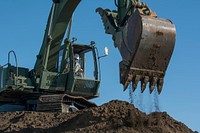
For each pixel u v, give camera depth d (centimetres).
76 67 1900
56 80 1905
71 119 1520
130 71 1212
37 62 1950
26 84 1902
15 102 1972
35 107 1938
